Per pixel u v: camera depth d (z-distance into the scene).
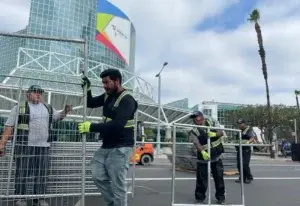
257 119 46.88
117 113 3.93
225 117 56.00
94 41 65.31
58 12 63.97
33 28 61.19
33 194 5.31
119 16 46.16
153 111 45.91
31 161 5.34
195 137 6.57
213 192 8.02
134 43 60.59
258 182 10.33
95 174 4.12
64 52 43.66
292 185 9.73
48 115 5.53
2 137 5.28
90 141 6.11
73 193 5.86
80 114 5.70
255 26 36.81
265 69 37.00
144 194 7.41
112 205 4.21
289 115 47.25
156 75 36.88
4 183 5.31
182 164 10.33
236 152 8.02
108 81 4.09
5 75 5.37
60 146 5.76
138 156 17.97
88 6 67.44
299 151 25.39
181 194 7.53
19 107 5.37
